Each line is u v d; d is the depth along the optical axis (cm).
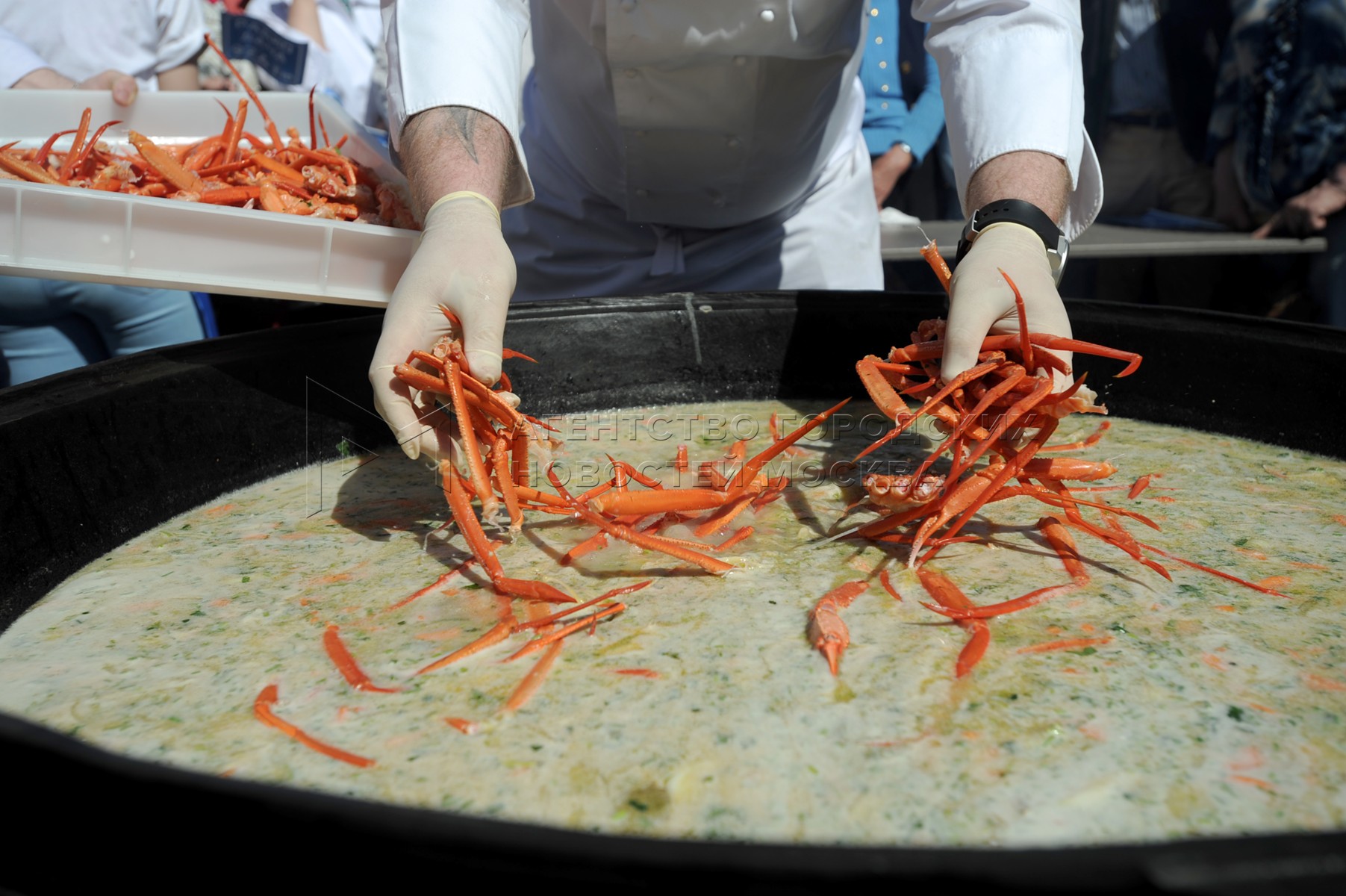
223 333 160
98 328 117
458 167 68
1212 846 24
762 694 44
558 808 37
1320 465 72
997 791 38
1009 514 65
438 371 57
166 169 90
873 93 204
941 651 48
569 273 115
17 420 54
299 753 41
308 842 26
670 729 42
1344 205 200
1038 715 42
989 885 23
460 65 71
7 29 141
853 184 119
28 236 67
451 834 25
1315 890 23
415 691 45
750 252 113
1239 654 47
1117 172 240
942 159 223
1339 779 38
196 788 26
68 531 58
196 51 160
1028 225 68
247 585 56
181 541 62
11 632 51
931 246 68
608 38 88
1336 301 208
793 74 94
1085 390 53
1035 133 72
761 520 65
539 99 113
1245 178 219
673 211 107
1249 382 77
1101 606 52
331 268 72
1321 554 58
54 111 110
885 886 24
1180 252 190
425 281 60
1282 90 209
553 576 57
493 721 43
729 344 89
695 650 48
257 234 70
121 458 61
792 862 24
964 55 77
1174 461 74
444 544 62
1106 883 23
